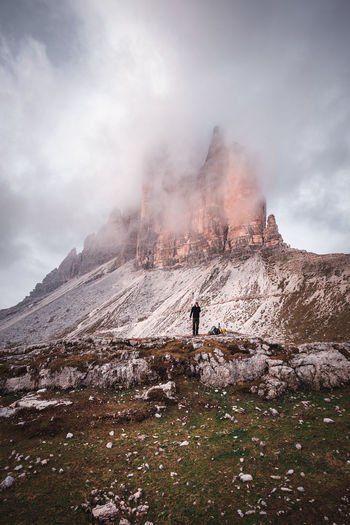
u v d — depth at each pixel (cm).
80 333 18012
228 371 1794
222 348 2034
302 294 10738
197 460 1012
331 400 1471
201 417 1397
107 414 1406
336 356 1795
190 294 17038
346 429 1148
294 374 1698
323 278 11444
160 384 1723
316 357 1794
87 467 986
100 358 2023
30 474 941
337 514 717
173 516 754
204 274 19788
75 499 820
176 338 2445
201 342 2231
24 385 1906
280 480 872
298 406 1438
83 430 1270
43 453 1080
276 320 9706
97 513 744
